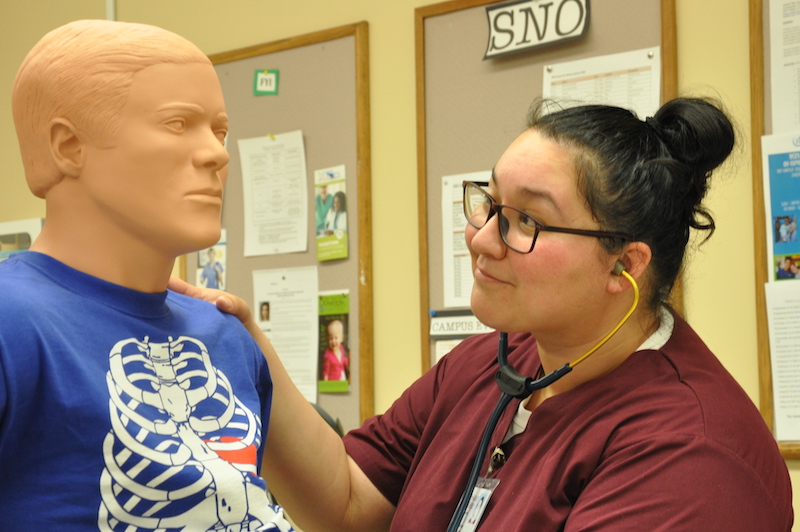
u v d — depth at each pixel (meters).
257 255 2.30
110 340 0.75
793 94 1.66
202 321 0.88
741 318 1.69
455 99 2.02
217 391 0.82
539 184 0.95
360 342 2.10
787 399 1.62
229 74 2.37
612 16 1.83
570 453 0.95
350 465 1.22
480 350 1.23
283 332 2.24
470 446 1.07
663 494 0.85
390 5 2.14
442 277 2.01
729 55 1.73
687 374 0.97
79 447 0.69
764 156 1.67
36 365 0.68
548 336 1.02
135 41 0.78
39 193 0.81
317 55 2.23
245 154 2.33
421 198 2.04
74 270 0.77
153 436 0.73
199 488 0.74
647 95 1.78
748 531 0.84
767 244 1.66
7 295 0.70
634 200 0.94
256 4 2.36
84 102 0.76
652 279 1.01
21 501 0.68
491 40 1.96
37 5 2.75
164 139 0.78
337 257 2.16
